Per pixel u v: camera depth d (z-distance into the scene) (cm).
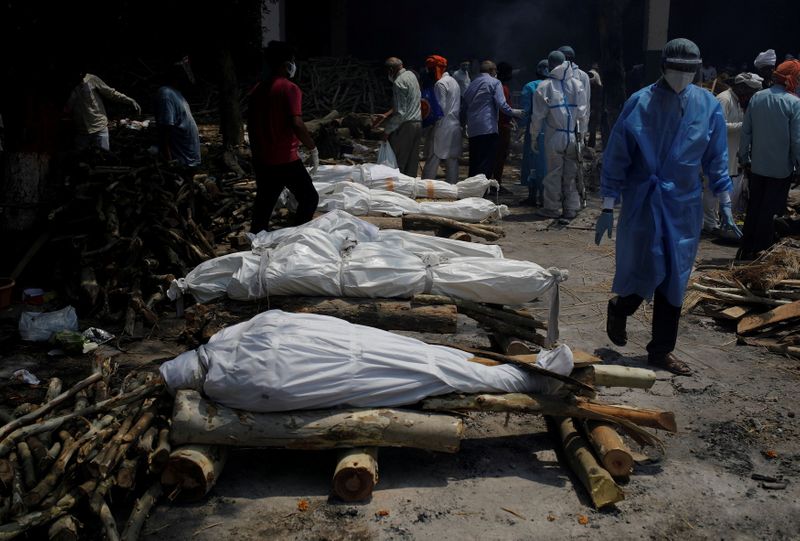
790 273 637
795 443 416
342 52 2505
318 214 756
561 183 978
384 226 732
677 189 483
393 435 365
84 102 870
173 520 339
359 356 375
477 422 437
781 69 722
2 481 329
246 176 964
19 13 620
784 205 750
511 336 482
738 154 763
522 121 1093
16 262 639
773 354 549
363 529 334
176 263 644
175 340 551
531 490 367
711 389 484
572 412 385
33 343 537
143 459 356
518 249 841
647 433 389
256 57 1733
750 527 342
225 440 357
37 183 667
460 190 824
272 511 346
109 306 592
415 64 2886
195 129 845
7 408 435
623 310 522
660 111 479
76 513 337
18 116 657
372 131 1545
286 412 366
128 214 639
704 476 382
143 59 1766
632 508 354
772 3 2827
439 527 337
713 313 619
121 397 379
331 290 469
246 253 485
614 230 928
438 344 418
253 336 374
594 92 1573
